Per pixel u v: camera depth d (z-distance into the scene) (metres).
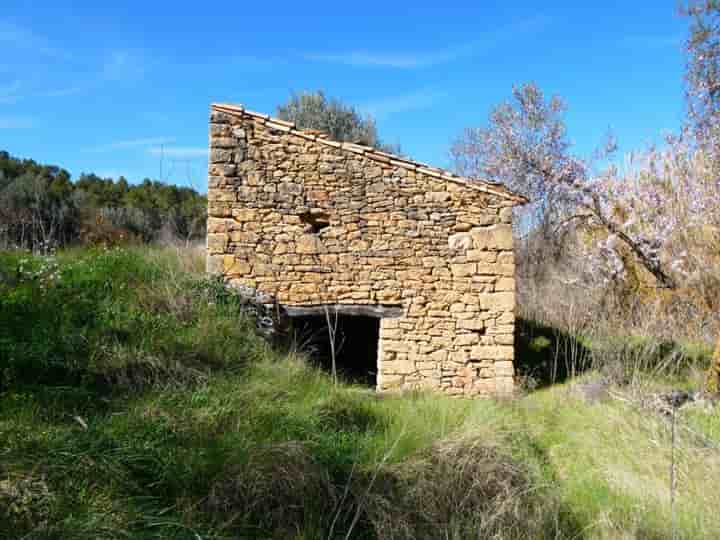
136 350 6.80
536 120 19.45
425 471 5.78
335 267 10.16
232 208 10.14
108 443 4.85
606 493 6.13
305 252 10.16
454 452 6.11
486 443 6.38
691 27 13.35
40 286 7.55
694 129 14.26
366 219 10.19
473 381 10.15
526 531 5.38
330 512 5.09
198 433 5.44
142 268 9.69
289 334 10.24
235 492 4.88
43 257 9.21
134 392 6.00
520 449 6.85
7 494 3.93
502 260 10.18
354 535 5.04
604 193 15.68
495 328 10.17
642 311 12.36
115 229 17.30
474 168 21.52
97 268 9.22
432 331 10.17
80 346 6.49
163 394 5.97
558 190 16.84
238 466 5.02
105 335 6.95
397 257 10.20
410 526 5.15
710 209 13.77
